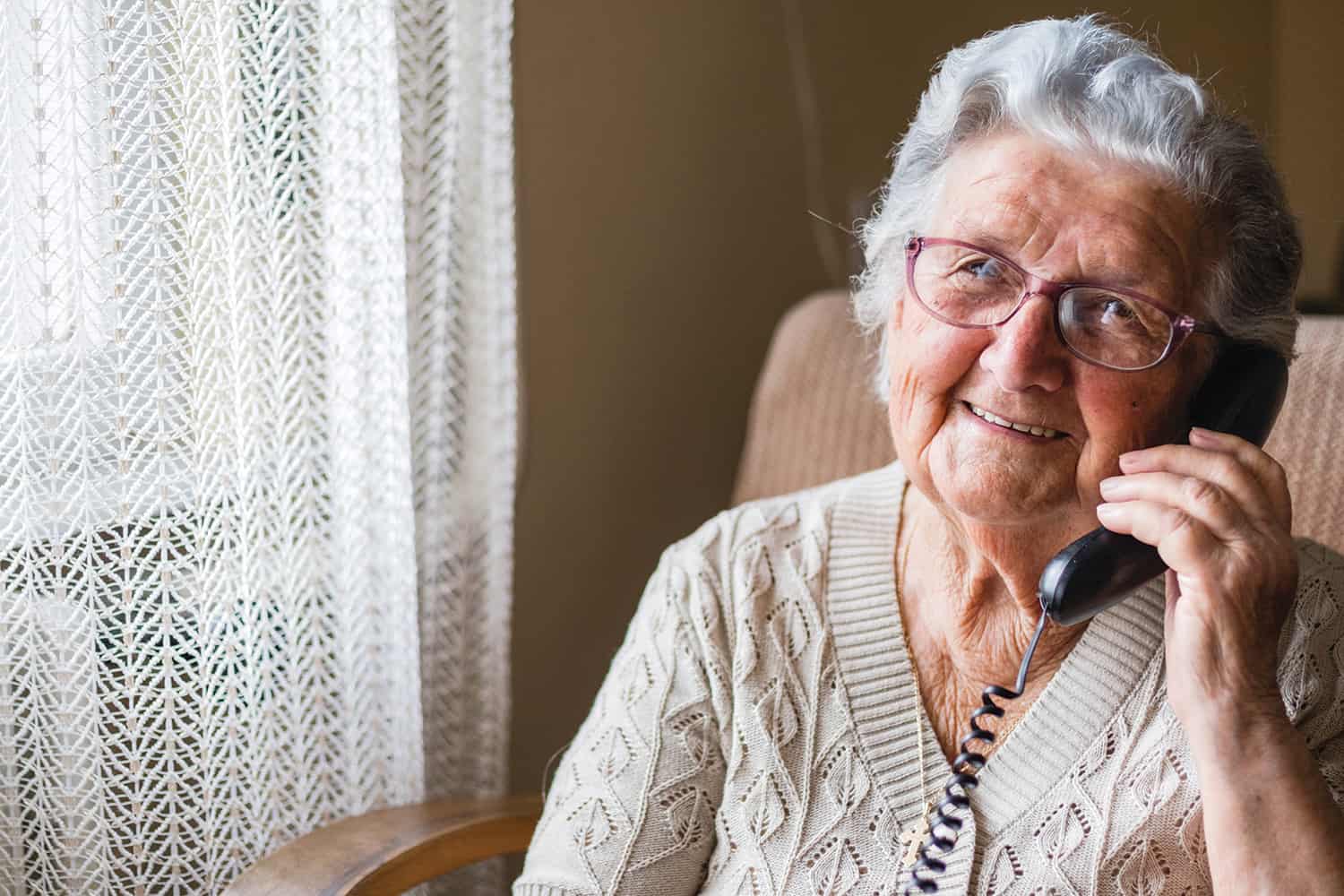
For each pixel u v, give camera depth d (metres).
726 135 1.86
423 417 1.40
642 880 1.12
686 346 1.87
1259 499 0.96
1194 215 1.00
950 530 1.13
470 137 1.36
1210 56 2.39
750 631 1.17
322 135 1.21
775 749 1.13
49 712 1.14
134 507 1.13
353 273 1.24
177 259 1.13
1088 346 0.98
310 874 1.14
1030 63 1.00
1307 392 1.39
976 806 1.08
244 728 1.24
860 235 1.20
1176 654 0.96
